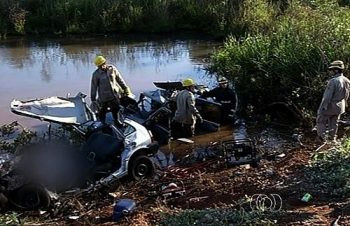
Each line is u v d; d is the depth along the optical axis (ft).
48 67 68.03
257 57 48.88
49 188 28.71
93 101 41.50
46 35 93.15
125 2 94.84
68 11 94.73
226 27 84.58
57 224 24.81
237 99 45.24
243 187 26.76
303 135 39.60
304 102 43.65
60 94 54.44
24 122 43.96
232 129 42.65
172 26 92.94
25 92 55.42
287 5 79.46
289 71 45.19
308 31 49.32
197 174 31.30
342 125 39.78
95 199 28.99
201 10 92.07
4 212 26.81
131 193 29.12
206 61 68.54
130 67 66.80
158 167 34.04
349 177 24.76
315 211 21.34
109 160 31.07
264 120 44.73
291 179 26.71
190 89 40.24
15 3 95.40
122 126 34.99
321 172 26.73
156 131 40.29
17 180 27.53
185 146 39.01
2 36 91.15
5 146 37.68
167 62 69.10
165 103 41.60
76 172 30.32
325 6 66.69
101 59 40.70
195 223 21.12
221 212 21.98
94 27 93.61
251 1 84.17
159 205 25.95
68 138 37.58
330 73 37.76
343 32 46.85
